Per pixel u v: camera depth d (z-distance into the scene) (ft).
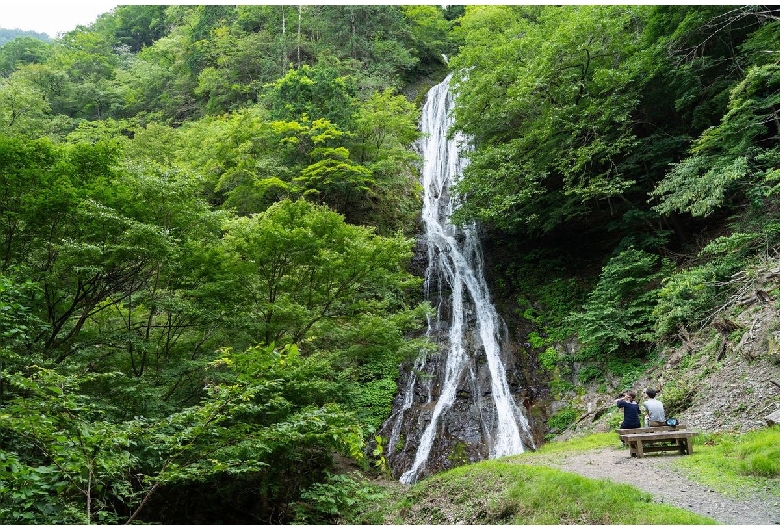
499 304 75.61
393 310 68.54
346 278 43.39
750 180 53.52
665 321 50.37
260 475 35.01
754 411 34.40
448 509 29.53
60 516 20.26
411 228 91.09
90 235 32.99
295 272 43.57
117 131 104.37
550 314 70.44
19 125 84.79
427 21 149.89
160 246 33.47
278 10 139.23
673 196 50.39
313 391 35.91
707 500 22.79
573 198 68.74
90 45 160.56
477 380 61.98
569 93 65.82
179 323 40.45
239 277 40.14
